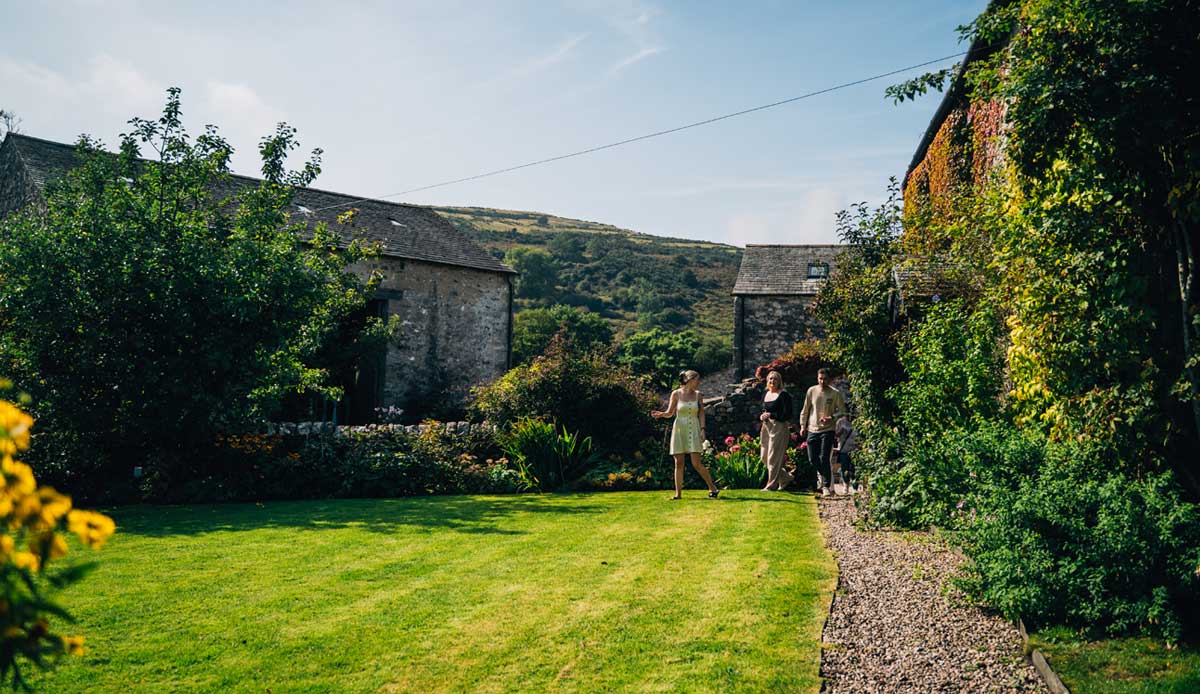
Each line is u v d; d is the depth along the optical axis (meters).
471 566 5.69
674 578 5.27
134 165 10.64
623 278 72.50
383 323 18.97
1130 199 4.76
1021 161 5.06
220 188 19.12
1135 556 3.94
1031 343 5.50
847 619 4.38
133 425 9.95
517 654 3.82
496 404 12.99
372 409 19.25
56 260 9.39
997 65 5.55
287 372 11.34
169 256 9.84
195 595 4.88
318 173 11.83
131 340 9.59
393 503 9.59
